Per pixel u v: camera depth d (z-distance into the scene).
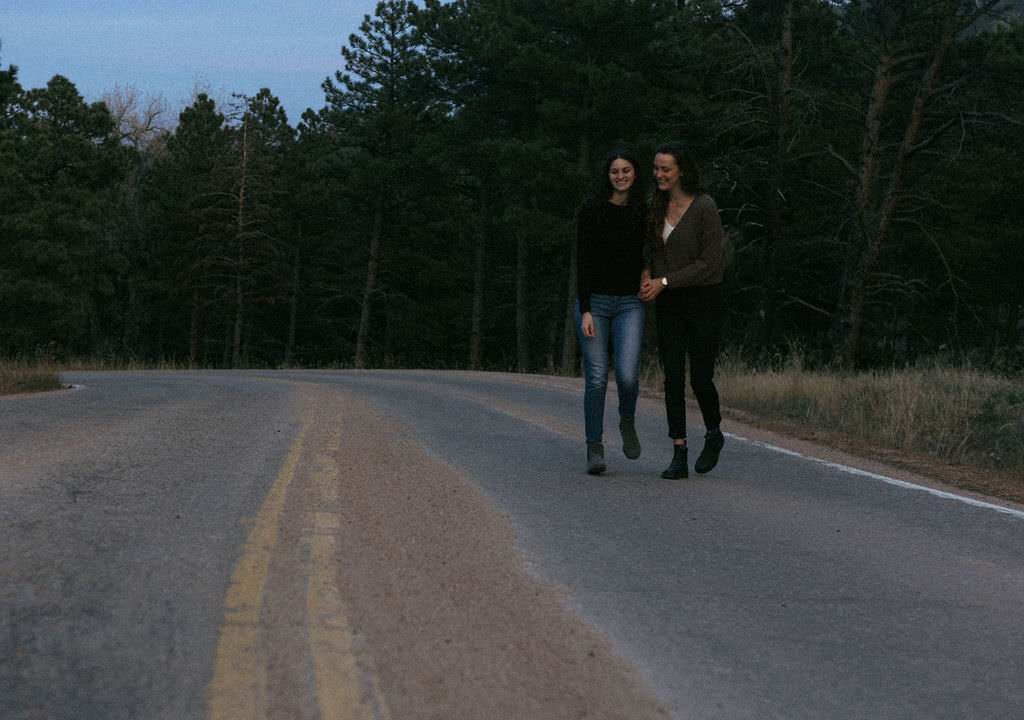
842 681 2.66
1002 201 31.75
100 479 5.10
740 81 25.47
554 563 3.78
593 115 30.03
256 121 45.62
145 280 47.88
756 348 24.03
